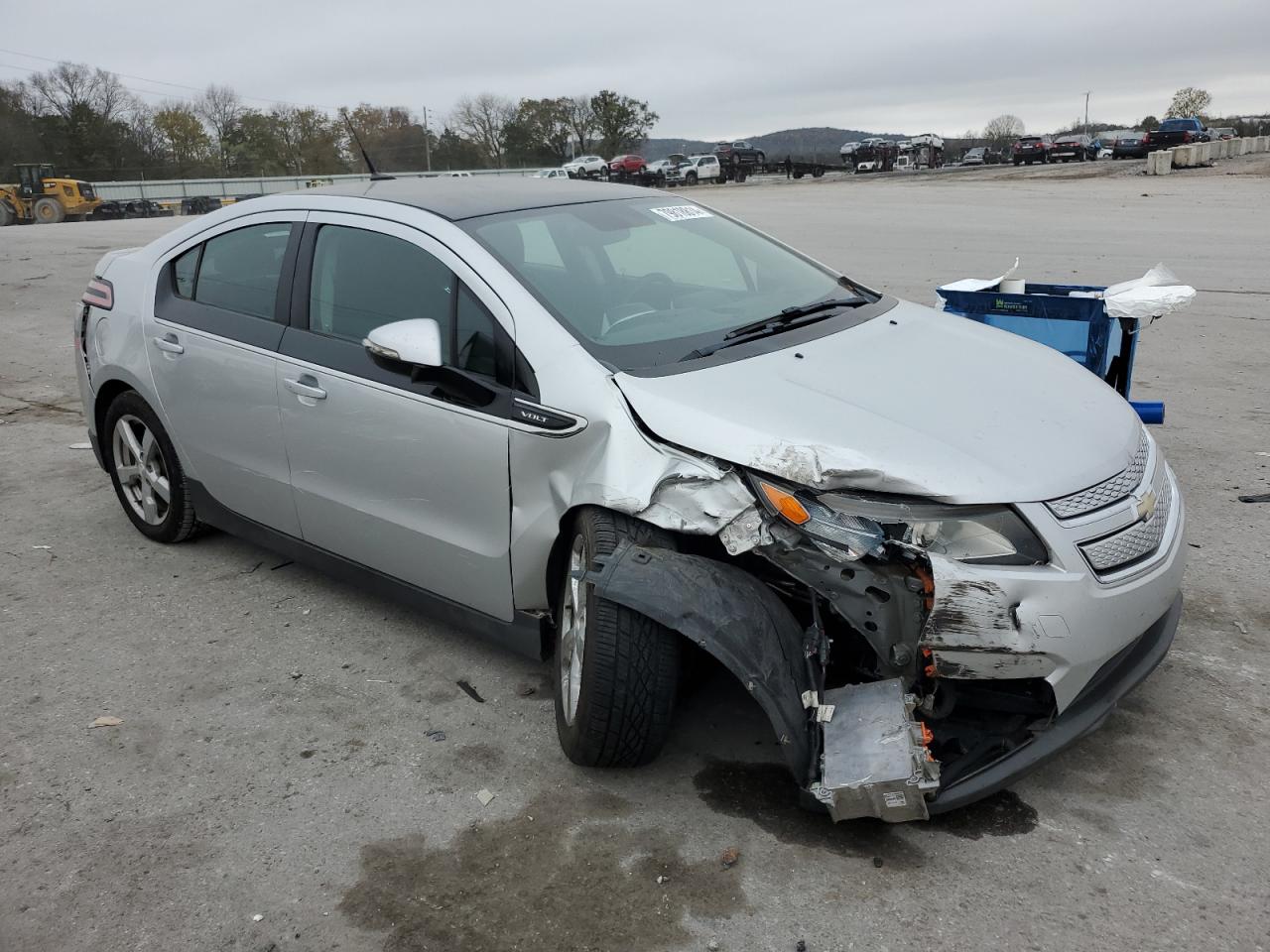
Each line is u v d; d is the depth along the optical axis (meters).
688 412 2.96
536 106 91.88
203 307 4.36
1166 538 3.01
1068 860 2.71
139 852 2.87
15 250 19.80
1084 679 2.77
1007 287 5.62
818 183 49.03
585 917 2.57
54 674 3.83
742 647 2.67
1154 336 9.11
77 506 5.57
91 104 79.69
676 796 3.03
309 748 3.33
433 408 3.46
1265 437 6.12
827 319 3.74
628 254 3.87
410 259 3.68
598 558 2.87
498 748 3.30
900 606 2.72
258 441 4.13
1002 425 2.97
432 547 3.61
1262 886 2.60
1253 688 3.49
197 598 4.43
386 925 2.57
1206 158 43.81
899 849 2.78
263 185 68.88
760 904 2.59
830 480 2.72
